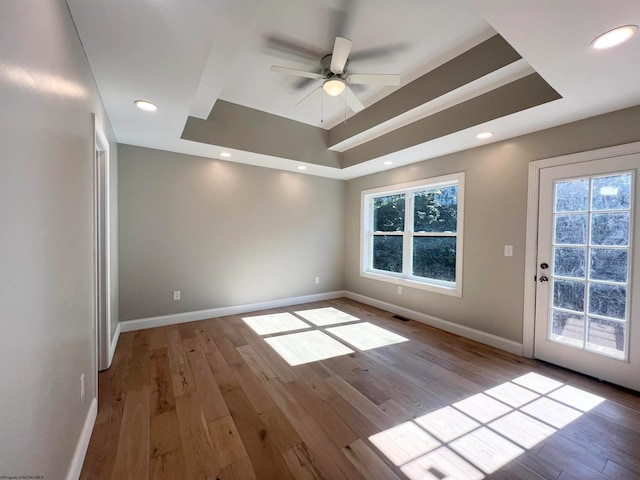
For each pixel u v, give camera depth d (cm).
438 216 387
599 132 237
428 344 315
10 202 80
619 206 229
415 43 226
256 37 219
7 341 78
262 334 341
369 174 480
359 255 503
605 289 237
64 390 124
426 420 187
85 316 162
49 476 107
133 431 173
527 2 124
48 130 108
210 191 395
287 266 469
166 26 144
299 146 400
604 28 136
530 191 281
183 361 269
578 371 251
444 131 291
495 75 228
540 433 176
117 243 328
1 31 75
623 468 149
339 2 185
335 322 388
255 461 152
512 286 297
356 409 198
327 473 145
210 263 399
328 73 238
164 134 303
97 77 188
